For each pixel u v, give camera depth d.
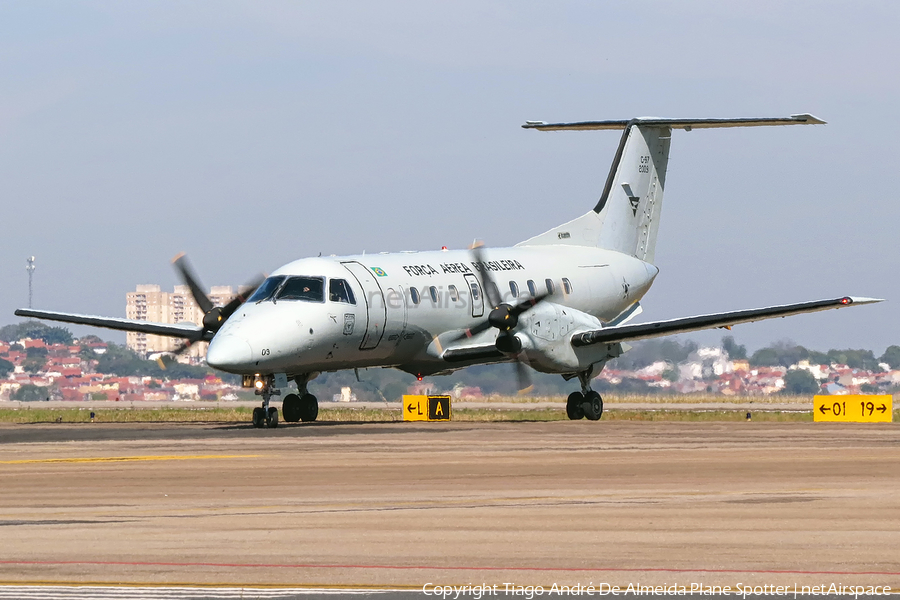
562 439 77.31
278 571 33.91
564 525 40.75
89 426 97.38
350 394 191.00
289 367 89.88
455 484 51.84
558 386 148.00
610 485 51.12
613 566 34.31
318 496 48.19
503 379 151.75
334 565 34.59
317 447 71.19
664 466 58.75
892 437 79.00
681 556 35.62
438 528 40.31
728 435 81.38
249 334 87.19
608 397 196.00
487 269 107.56
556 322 97.31
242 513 43.75
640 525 40.66
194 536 39.09
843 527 40.03
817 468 57.50
